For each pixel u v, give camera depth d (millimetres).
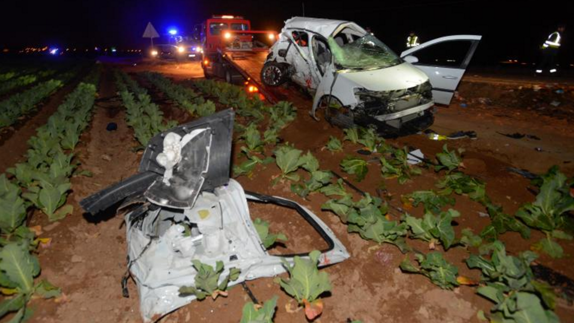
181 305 3008
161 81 15641
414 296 3451
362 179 5707
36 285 3471
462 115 9539
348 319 3244
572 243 3990
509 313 2891
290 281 3150
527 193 5125
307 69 9062
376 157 6496
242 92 11133
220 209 3318
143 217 3568
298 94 10438
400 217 4734
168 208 3336
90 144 7883
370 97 7004
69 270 3881
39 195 4590
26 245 3584
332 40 8164
